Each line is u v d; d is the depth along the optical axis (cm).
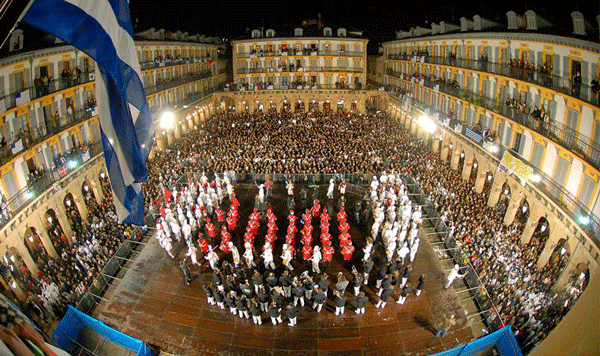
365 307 2239
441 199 3319
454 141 4325
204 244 2611
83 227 3219
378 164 4106
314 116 6259
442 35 4684
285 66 6925
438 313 2211
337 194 3641
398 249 2714
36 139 2998
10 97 2773
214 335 2070
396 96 6450
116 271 2569
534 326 1964
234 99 7050
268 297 2108
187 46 6438
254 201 3516
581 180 2525
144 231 3008
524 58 3278
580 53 2559
